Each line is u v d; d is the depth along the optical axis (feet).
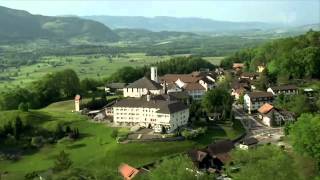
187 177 529.45
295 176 566.77
